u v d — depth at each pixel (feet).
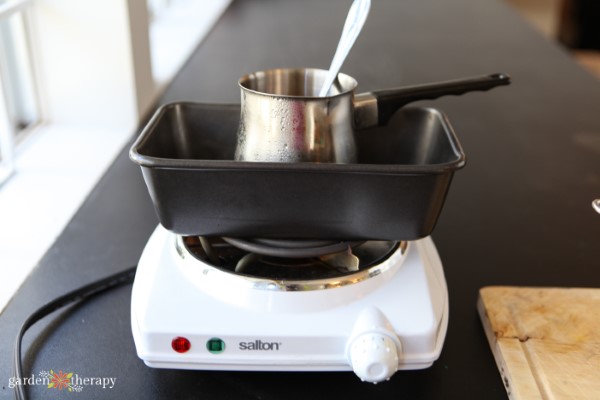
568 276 2.17
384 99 1.75
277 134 1.60
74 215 2.50
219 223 1.60
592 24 11.76
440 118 1.89
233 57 4.53
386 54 4.69
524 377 1.62
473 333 1.88
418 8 6.23
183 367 1.58
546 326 1.80
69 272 2.12
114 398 1.60
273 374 1.70
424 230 1.59
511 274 2.18
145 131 1.72
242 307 1.57
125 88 3.34
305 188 1.50
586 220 2.56
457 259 2.26
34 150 3.11
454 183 2.85
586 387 1.58
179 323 1.54
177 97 3.75
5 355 1.73
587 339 1.75
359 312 1.57
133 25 3.31
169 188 1.53
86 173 2.88
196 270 1.64
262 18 5.70
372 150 2.00
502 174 2.95
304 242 1.67
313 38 5.06
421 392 1.65
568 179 2.92
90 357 1.74
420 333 1.54
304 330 1.54
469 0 6.63
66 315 1.90
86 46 3.26
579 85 4.21
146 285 1.65
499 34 5.38
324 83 1.72
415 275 1.68
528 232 2.46
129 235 2.36
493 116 3.65
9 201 2.59
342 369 1.58
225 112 1.97
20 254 2.22
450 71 4.33
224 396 1.62
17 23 3.18
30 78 3.32
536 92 4.05
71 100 3.38
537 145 3.28
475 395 1.65
